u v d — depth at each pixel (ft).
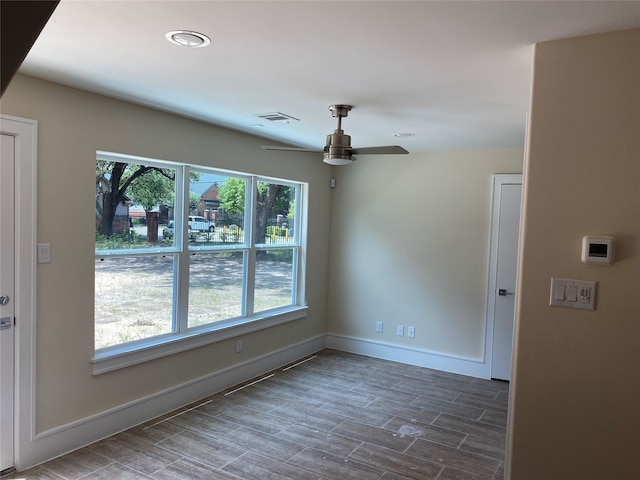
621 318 6.28
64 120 9.50
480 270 15.98
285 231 16.96
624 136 6.19
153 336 12.09
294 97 9.87
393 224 17.51
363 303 18.17
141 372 11.49
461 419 12.32
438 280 16.71
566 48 6.48
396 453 10.38
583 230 6.42
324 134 13.93
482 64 7.55
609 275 6.31
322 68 7.97
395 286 17.52
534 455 6.82
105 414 10.62
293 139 14.97
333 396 13.73
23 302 8.99
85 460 9.61
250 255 15.17
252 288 15.31
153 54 7.49
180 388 12.53
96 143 10.12
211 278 13.85
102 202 10.77
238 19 6.08
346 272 18.49
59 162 9.48
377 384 14.88
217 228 14.01
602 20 5.83
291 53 7.29
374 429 11.56
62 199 9.57
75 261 9.89
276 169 15.67
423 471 9.66
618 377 6.32
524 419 6.84
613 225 6.27
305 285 17.63
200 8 5.78
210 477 9.14
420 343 17.06
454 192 16.35
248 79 8.71
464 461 10.11
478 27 6.13
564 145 6.50
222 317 14.30
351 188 18.30
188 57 7.59
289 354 16.87
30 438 9.23
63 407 9.80
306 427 11.54
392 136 13.83
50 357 9.52
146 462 9.61
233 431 11.18
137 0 5.58
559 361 6.62
